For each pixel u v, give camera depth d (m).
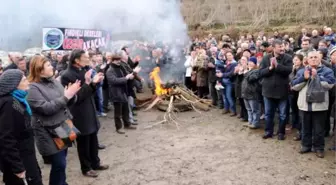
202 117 8.51
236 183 4.75
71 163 5.73
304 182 4.70
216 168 5.30
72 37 11.12
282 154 5.78
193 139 6.79
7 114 3.18
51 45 10.72
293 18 20.11
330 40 10.10
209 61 9.49
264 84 6.45
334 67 6.10
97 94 8.61
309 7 19.58
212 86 9.42
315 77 5.37
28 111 3.46
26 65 6.58
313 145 5.67
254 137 6.77
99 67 8.27
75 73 4.57
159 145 6.48
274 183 4.70
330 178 4.79
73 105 4.60
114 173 5.22
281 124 6.48
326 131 6.62
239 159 5.63
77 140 4.88
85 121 4.72
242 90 7.37
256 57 7.67
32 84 3.82
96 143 5.18
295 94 6.71
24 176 3.28
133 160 5.75
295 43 13.86
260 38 13.71
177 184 4.80
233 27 20.98
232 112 8.54
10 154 3.18
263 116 8.07
